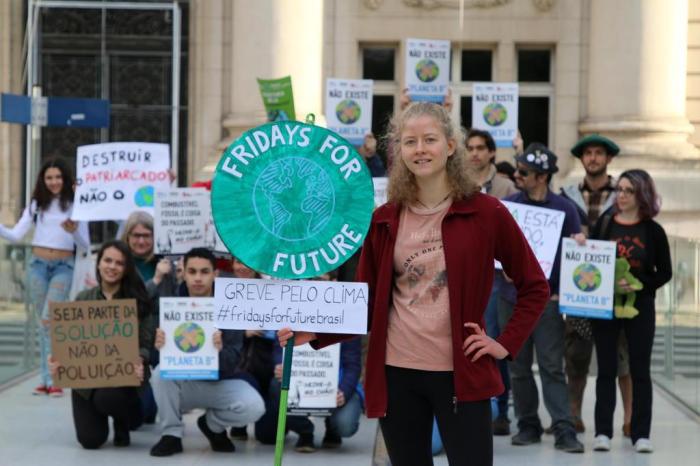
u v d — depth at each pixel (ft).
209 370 33.30
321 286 19.98
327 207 19.97
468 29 71.61
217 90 72.08
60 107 54.85
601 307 34.58
